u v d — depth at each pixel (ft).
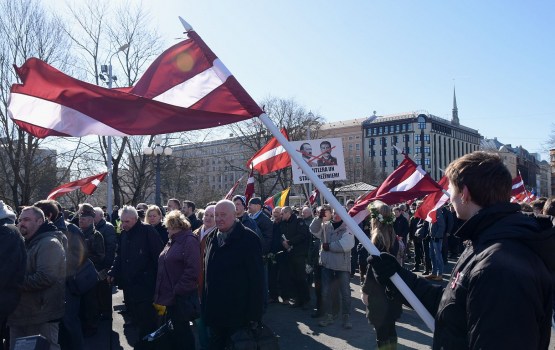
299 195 137.28
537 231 5.18
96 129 10.00
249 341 13.62
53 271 13.51
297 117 138.82
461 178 5.97
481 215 5.58
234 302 14.29
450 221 43.21
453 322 5.51
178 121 9.89
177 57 11.26
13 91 10.36
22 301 13.47
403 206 43.91
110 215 51.21
